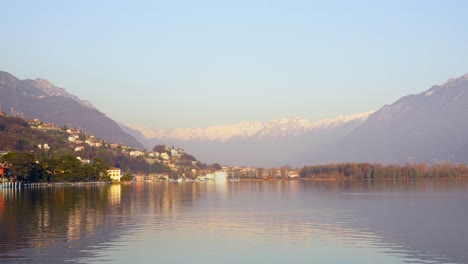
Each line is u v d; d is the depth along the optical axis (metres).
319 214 126.31
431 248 77.94
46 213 121.62
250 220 111.69
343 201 177.25
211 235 88.69
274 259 70.19
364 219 114.38
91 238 83.69
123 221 106.94
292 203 166.88
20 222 102.69
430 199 186.38
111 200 173.38
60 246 76.44
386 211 134.88
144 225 100.56
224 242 81.81
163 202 167.88
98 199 177.62
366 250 76.44
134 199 182.75
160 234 89.00
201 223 104.88
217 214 124.69
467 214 126.31
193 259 69.19
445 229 98.12
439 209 141.00
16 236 84.94
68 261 66.88
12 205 144.75
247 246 78.69
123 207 142.50
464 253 74.31
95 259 68.25
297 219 114.12
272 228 98.38
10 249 74.00
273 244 80.56
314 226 102.00
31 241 80.31
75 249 74.38
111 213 123.62
